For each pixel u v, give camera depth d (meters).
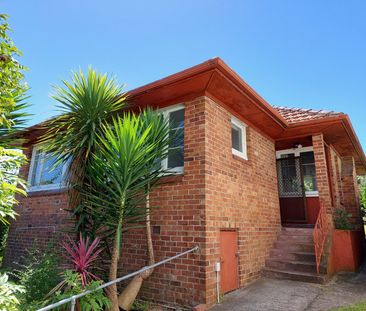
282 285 5.79
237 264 5.74
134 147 4.41
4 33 3.21
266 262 6.80
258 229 6.75
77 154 5.18
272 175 8.01
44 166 8.57
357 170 13.22
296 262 6.52
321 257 6.51
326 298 4.96
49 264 5.13
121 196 4.45
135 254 5.60
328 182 7.93
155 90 5.62
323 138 8.31
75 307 3.76
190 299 4.78
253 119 7.04
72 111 5.38
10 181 3.27
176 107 6.03
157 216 5.52
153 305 4.99
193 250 4.89
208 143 5.39
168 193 5.50
